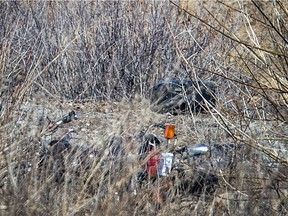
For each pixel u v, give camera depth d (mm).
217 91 24234
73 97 37469
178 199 16375
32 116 18750
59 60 38156
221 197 16516
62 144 17344
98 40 39844
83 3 41625
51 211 15320
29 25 39844
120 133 16891
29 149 17234
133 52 39094
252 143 18547
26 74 22469
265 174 17469
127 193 15641
